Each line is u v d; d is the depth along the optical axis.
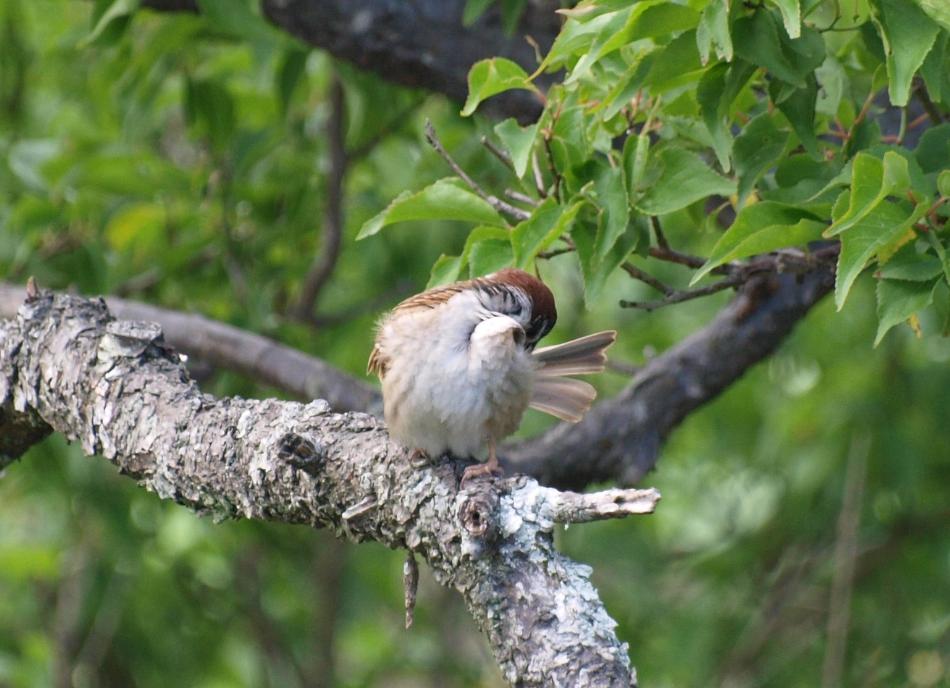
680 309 13.53
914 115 7.93
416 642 14.91
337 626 14.27
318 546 13.79
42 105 13.61
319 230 11.91
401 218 6.36
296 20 8.96
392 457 5.41
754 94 6.84
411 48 8.89
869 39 5.86
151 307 9.45
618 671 4.53
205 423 5.99
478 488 4.90
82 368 6.45
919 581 12.48
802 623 13.05
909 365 12.09
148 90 10.71
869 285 12.08
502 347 5.75
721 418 13.32
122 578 12.75
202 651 13.65
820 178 5.95
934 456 12.38
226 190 10.87
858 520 11.21
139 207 11.10
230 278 11.17
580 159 6.16
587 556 13.30
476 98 6.16
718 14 5.25
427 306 5.99
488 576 4.82
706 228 7.08
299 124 11.63
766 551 12.98
